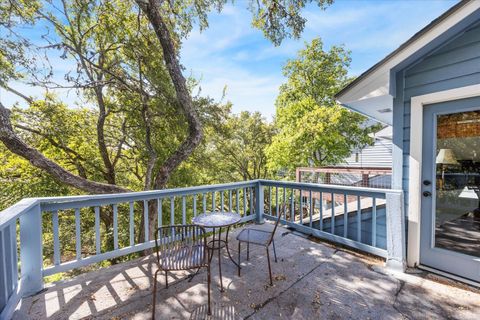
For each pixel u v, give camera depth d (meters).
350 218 3.57
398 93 2.65
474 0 1.89
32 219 2.08
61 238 7.79
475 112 2.19
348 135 10.47
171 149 7.73
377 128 10.96
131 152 8.48
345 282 2.27
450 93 2.25
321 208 3.40
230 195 3.94
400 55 2.45
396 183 2.68
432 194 2.43
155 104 6.24
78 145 7.64
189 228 2.09
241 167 15.02
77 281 2.31
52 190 7.19
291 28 5.61
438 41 2.24
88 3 5.05
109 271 2.53
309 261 2.74
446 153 2.36
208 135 9.73
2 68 4.09
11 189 6.88
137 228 8.73
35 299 2.01
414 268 2.51
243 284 2.24
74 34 5.68
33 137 6.84
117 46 6.11
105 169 8.29
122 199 2.75
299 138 9.78
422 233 2.50
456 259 2.28
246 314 1.81
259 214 4.29
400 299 1.98
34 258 2.10
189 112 6.04
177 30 6.43
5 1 4.20
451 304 1.90
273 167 11.30
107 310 1.87
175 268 1.79
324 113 9.41
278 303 1.95
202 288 2.18
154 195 2.99
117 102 7.12
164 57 5.72
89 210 8.26
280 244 3.30
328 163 10.71
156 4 5.28
